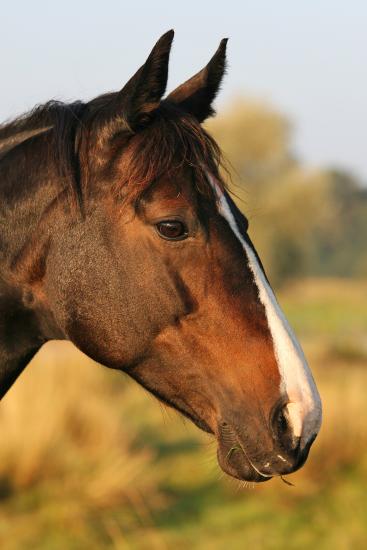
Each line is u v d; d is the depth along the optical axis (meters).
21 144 5.30
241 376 4.81
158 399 5.25
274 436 4.73
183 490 12.60
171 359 4.95
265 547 10.55
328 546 10.56
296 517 11.54
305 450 4.70
